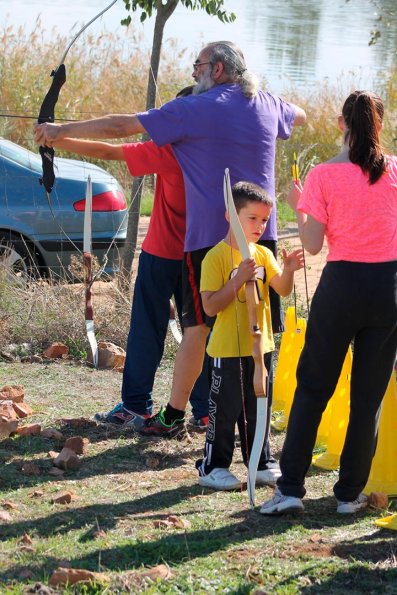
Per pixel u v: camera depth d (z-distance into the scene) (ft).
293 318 23.73
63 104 63.16
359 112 16.14
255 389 16.84
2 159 34.06
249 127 19.17
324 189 16.24
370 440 16.93
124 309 30.30
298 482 17.04
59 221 34.19
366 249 16.06
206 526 16.46
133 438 21.42
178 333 24.97
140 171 20.57
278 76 87.66
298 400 16.88
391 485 18.30
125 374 22.24
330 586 14.15
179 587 13.87
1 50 65.16
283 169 57.31
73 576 13.83
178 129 18.90
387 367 16.65
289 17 162.30
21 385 25.38
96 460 20.02
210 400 18.33
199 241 19.42
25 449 20.36
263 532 16.24
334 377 16.75
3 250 33.60
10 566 14.53
